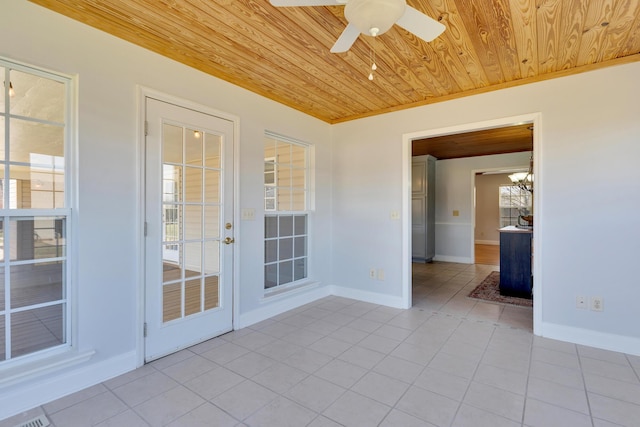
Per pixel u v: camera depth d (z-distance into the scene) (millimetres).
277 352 2588
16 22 1787
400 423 1737
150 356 2418
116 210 2217
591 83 2656
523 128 4426
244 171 3135
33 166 1933
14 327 1863
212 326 2857
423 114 3533
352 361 2436
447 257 7109
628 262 2553
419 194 6719
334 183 4285
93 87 2092
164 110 2484
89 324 2090
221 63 2701
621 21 2020
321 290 4148
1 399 1749
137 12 2006
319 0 1440
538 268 2883
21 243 1883
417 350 2619
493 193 10672
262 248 3330
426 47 2359
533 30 2125
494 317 3402
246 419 1772
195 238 2729
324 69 2773
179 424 1730
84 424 1724
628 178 2545
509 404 1895
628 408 1848
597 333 2664
